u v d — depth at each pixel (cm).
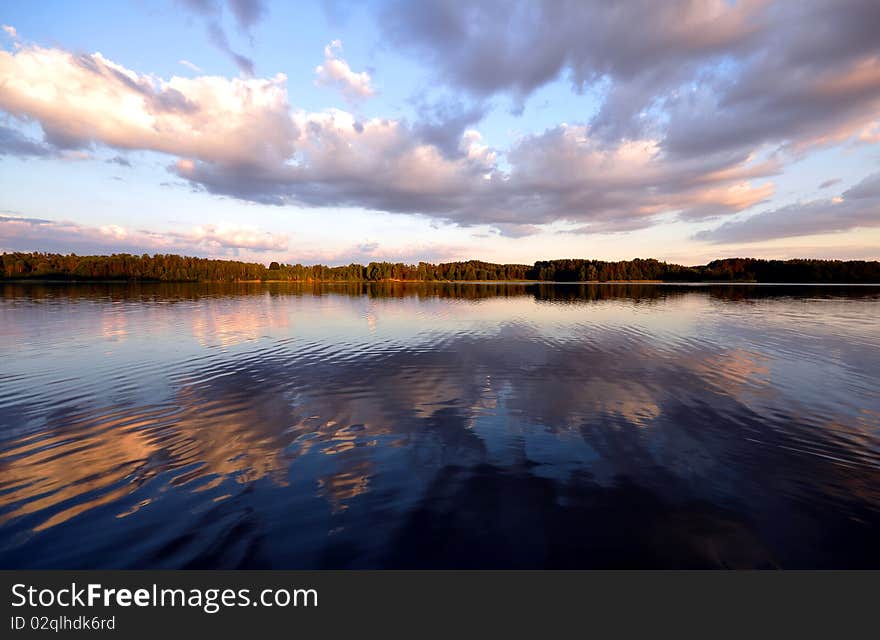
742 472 728
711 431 909
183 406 1084
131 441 870
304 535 569
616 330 2333
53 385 1266
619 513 614
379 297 5500
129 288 7538
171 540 560
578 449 824
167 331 2303
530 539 561
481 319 2878
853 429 914
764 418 984
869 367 1462
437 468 750
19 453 810
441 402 1113
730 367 1473
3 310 3347
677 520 596
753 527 580
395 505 636
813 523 588
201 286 8806
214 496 660
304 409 1063
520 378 1345
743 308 3588
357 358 1636
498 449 827
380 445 848
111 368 1473
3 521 595
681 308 3638
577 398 1142
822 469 738
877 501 638
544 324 2602
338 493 669
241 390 1221
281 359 1619
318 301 4647
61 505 634
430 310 3553
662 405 1080
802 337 2066
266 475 727
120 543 554
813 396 1141
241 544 552
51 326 2466
